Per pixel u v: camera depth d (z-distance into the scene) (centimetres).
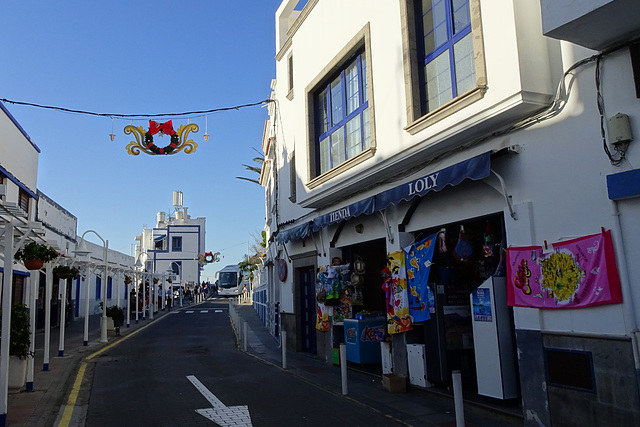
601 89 576
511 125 700
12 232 750
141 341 1936
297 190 1365
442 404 823
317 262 1357
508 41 653
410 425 718
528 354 658
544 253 639
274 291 1986
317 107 1315
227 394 940
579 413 590
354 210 1024
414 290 916
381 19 959
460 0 792
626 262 549
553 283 624
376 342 1157
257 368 1252
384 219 1005
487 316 757
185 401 885
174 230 6575
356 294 1219
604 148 570
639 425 527
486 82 687
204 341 1917
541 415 638
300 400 884
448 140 778
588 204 590
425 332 907
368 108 1009
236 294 6688
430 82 852
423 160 888
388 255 993
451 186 834
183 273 6488
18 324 955
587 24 527
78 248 1577
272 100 1834
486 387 756
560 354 616
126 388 1017
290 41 1669
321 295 1264
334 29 1152
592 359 578
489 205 750
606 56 572
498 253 800
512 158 693
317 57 1244
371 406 832
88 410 838
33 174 2078
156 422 752
